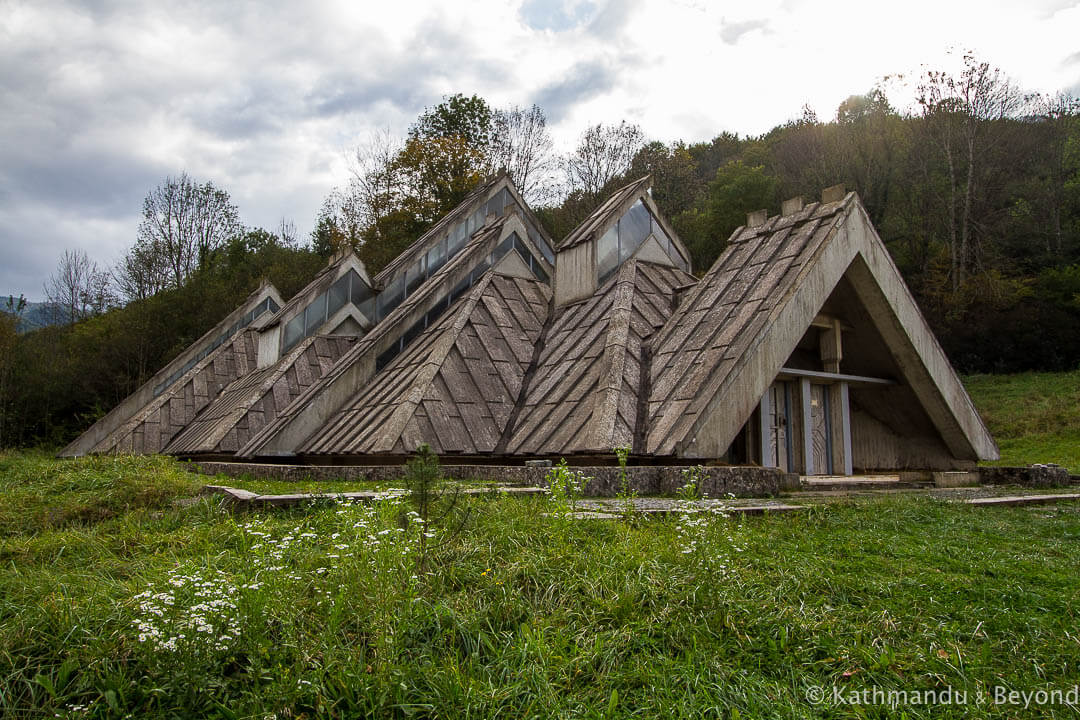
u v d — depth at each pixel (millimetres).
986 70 42125
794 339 12500
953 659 4109
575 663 3881
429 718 3414
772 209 41781
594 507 7438
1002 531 8000
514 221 20172
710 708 3557
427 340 16328
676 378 12406
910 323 14680
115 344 38281
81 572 5027
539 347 16375
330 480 10570
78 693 3486
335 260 22641
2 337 36938
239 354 26047
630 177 45969
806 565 5738
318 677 3578
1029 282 38375
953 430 15625
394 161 41938
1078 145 43969
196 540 5820
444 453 12906
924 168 43188
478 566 4984
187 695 3438
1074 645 4375
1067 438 26797
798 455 14109
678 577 4934
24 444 35656
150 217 48625
